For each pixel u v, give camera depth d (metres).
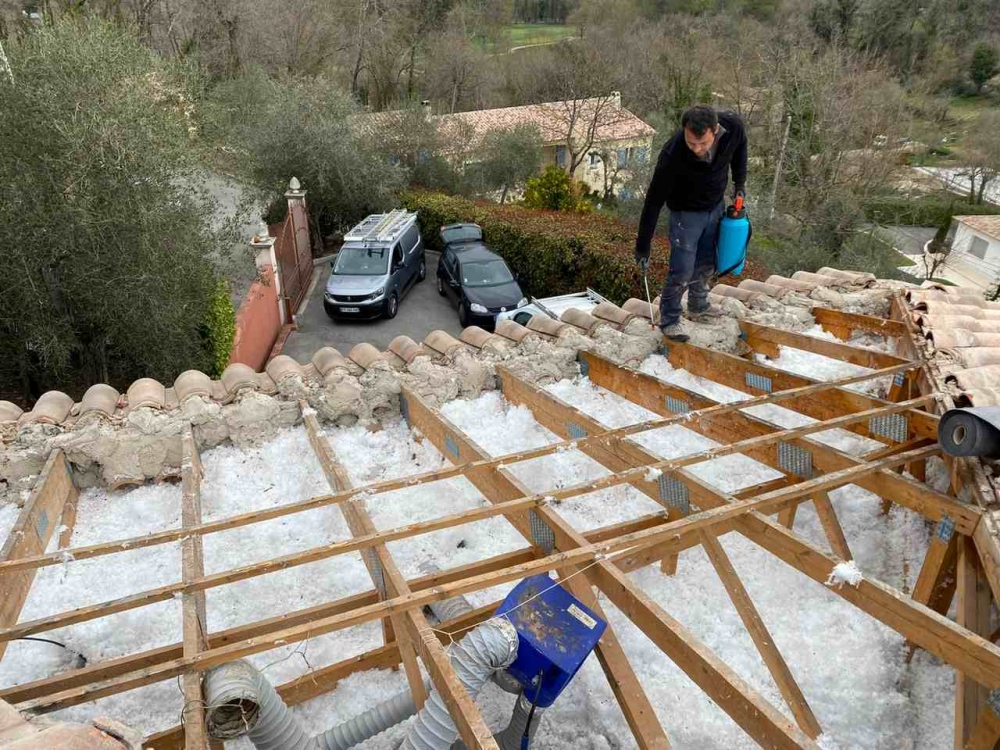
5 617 3.06
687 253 5.30
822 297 6.96
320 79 25.27
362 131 23.00
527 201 25.09
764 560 4.01
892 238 23.67
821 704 3.24
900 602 2.58
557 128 30.14
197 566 2.90
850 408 4.39
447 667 2.20
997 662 2.28
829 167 23.33
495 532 4.25
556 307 13.86
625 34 31.80
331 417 5.02
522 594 2.73
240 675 2.34
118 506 4.42
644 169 22.81
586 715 3.22
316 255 22.23
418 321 17.25
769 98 25.03
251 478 4.67
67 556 2.92
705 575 3.93
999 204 31.98
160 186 9.55
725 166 4.85
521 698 2.69
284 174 20.56
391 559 2.85
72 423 4.54
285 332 16.25
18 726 1.60
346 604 3.17
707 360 5.48
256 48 30.52
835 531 3.59
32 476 4.36
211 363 11.48
